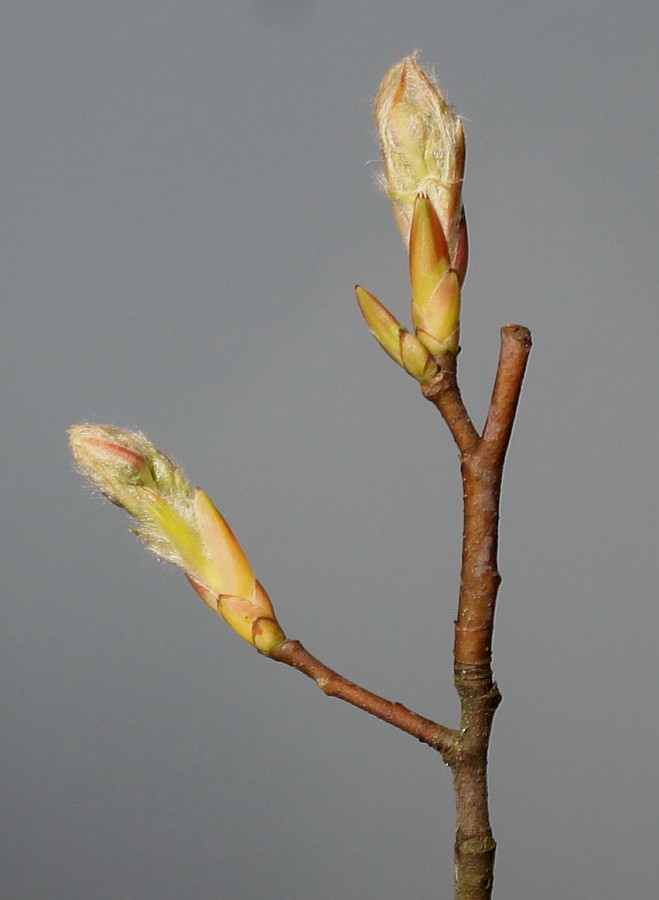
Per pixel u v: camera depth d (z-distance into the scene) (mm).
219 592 240
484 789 231
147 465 243
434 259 233
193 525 242
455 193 238
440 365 233
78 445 242
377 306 235
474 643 231
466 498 232
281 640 238
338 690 235
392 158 239
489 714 231
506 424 232
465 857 230
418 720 232
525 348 233
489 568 231
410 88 239
